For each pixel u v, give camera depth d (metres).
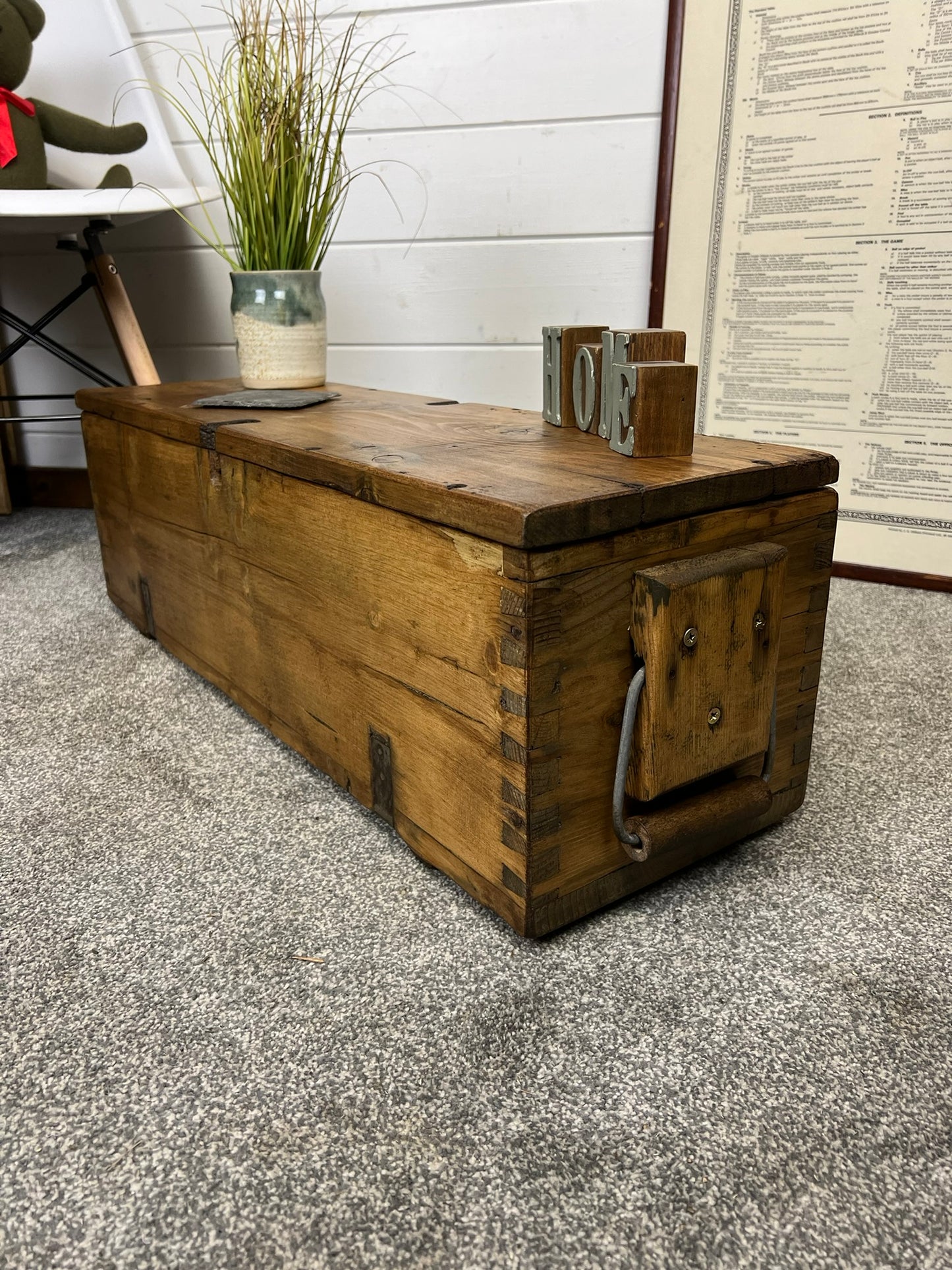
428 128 1.82
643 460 0.81
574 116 1.74
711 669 0.73
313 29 1.64
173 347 2.12
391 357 2.01
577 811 0.73
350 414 1.12
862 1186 0.55
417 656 0.78
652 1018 0.68
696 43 1.61
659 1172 0.56
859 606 1.57
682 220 1.70
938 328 1.54
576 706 0.70
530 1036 0.67
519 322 1.91
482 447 0.89
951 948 0.76
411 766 0.84
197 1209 0.54
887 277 1.56
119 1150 0.58
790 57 1.55
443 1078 0.63
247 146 1.30
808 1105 0.61
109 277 1.64
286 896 0.83
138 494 1.28
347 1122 0.60
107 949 0.76
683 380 0.80
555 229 1.83
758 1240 0.52
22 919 0.80
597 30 1.68
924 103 1.46
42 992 0.71
